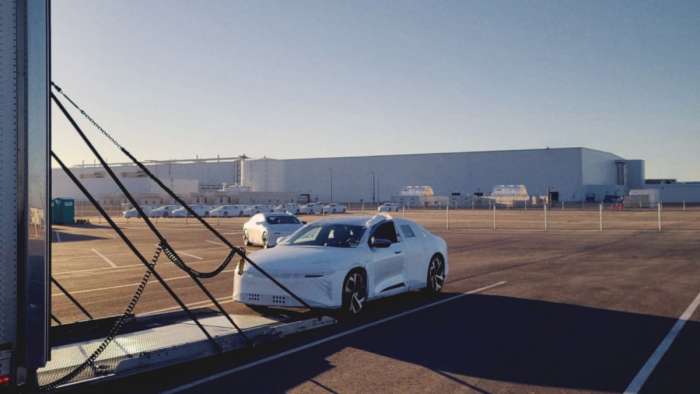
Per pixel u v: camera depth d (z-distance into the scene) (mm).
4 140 3357
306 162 123000
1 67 3336
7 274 3383
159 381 5430
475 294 10258
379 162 116625
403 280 9305
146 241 24734
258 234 21203
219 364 5984
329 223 9438
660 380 5383
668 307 8953
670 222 38562
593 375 5539
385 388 5223
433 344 6730
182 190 102188
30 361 3467
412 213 65938
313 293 7668
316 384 5332
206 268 14766
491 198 99188
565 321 7949
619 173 117938
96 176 98375
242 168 123812
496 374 5598
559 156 102062
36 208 3488
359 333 7289
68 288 11383
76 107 4777
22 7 3426
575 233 27750
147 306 9312
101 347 4898
